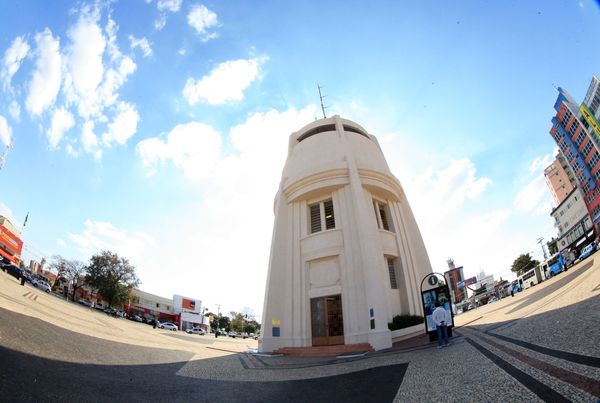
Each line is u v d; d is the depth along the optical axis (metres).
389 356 10.88
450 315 12.76
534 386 4.52
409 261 20.03
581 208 64.94
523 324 10.77
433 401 5.00
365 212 17.47
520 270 72.56
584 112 61.12
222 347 22.75
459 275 79.19
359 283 16.78
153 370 9.12
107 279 55.88
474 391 5.00
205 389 7.49
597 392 3.73
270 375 9.59
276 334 17.44
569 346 6.18
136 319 56.31
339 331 16.78
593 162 64.19
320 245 18.58
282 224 20.45
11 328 8.49
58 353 7.88
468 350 8.90
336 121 22.83
